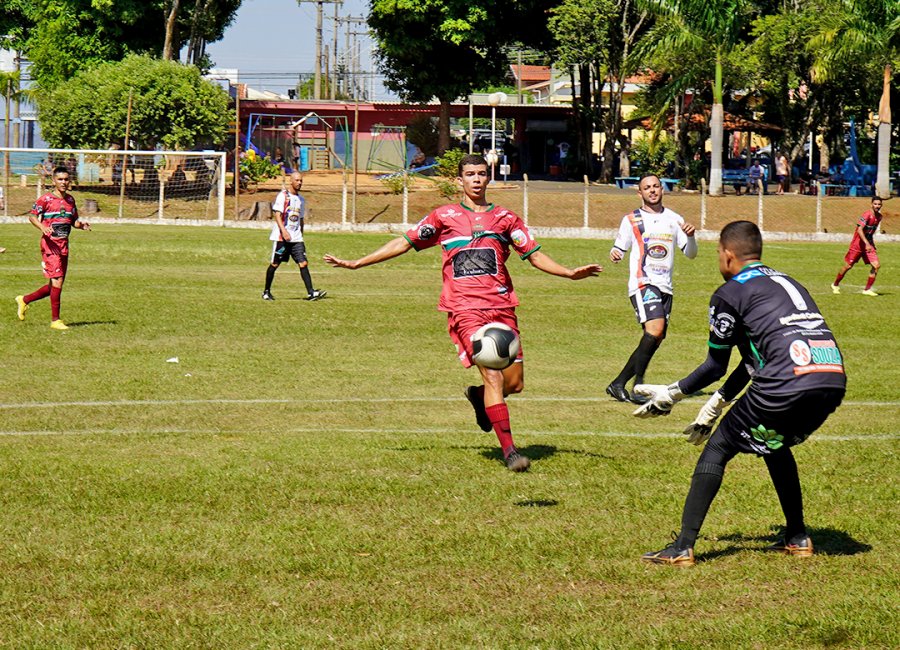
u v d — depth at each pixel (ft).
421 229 42.24
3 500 36.68
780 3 304.71
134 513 35.40
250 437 47.44
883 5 252.83
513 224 42.34
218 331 81.25
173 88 262.26
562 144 353.31
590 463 42.86
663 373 67.26
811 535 33.96
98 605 27.55
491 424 43.73
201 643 25.26
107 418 50.93
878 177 266.57
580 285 128.16
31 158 280.72
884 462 43.29
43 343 73.26
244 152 315.78
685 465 42.80
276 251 102.47
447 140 332.39
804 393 29.40
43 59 301.84
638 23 288.30
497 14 315.58
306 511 35.83
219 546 32.14
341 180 291.79
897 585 29.32
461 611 27.35
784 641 25.62
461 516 35.42
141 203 248.52
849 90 290.97
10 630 25.93
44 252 80.23
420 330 84.23
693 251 59.36
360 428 49.93
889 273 150.00
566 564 30.91
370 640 25.41
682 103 297.74
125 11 297.74
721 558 31.73
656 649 25.05
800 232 231.50
